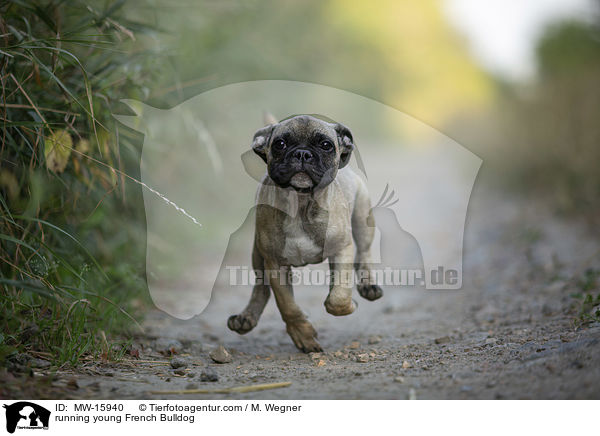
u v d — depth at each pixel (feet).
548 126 51.72
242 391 14.37
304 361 17.33
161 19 29.43
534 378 13.35
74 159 19.17
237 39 39.65
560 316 19.84
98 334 18.24
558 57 58.65
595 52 56.44
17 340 15.99
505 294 25.32
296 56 52.13
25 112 18.51
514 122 59.93
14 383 13.89
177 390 14.46
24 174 17.95
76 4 21.08
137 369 16.35
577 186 44.19
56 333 16.43
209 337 20.98
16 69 18.43
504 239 37.83
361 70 61.57
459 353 16.63
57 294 17.11
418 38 81.66
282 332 22.07
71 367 15.62
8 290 17.31
